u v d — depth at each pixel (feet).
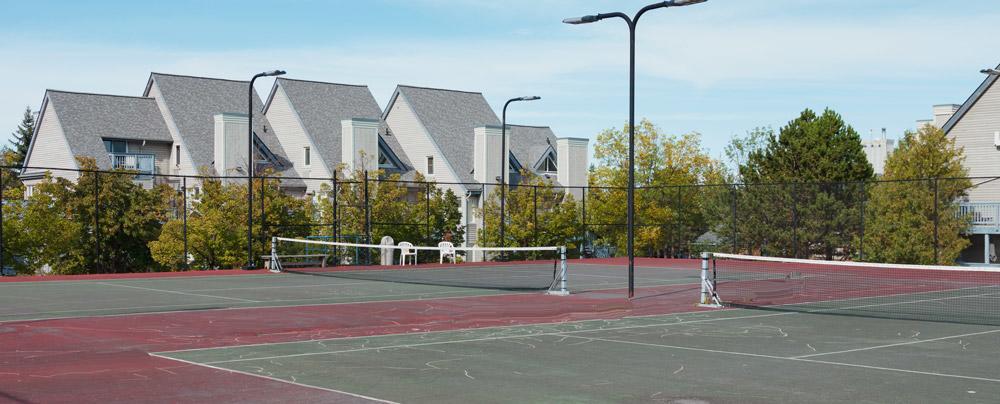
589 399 32.27
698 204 168.66
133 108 177.58
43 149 173.27
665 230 165.37
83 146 165.37
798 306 70.18
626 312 64.49
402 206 146.51
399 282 93.56
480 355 42.88
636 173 193.98
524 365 39.88
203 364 39.81
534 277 103.24
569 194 159.22
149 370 38.14
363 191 144.25
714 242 166.71
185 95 182.19
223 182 164.66
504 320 58.85
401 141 193.26
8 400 31.73
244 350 44.24
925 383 35.70
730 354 43.50
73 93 173.68
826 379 36.55
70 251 122.62
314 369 38.55
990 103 151.64
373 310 64.34
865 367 39.68
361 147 174.60
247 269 110.63
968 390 34.22
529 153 202.59
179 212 134.41
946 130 155.84
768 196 149.79
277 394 32.91
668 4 69.97
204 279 97.25
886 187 137.80
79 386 34.42
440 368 38.96
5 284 89.30
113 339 48.21
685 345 46.78
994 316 63.21
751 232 151.94
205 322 56.34
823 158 156.87
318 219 146.10
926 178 132.36
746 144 268.82
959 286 95.40
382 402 31.58
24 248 118.42
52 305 66.95
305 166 180.24
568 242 156.97
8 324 54.44
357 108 193.77
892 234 134.31
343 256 135.23
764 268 127.44
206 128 178.40
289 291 81.25
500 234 146.20
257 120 186.60
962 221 132.16
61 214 123.65
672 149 197.06
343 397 32.42
